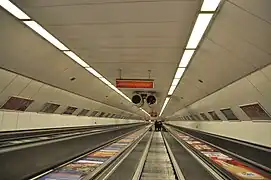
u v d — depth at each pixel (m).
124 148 14.41
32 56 7.53
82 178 6.95
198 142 17.84
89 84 13.17
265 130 8.05
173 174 9.84
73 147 11.30
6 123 9.81
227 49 6.54
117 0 4.79
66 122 15.89
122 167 10.00
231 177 7.44
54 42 7.12
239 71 7.34
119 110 28.67
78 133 13.97
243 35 5.45
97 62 9.37
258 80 6.89
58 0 4.79
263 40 5.19
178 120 37.16
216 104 12.00
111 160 10.22
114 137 22.05
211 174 8.50
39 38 6.68
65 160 10.20
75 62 9.34
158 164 11.83
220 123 13.41
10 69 7.78
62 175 7.38
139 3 4.92
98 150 13.55
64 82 11.16
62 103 13.73
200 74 9.95
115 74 11.57
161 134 33.03
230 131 11.62
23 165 6.92
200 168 9.95
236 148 10.09
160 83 13.82
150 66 9.98
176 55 8.32
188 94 15.17
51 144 8.85
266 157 7.16
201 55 7.88
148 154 14.76
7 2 4.82
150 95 17.05
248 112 8.96
